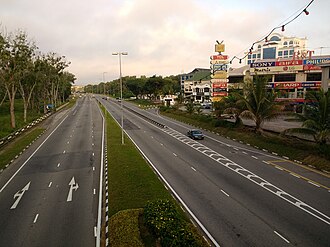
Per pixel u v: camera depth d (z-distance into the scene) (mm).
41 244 14766
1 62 48969
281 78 69688
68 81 143375
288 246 14102
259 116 39375
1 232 16031
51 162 30359
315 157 28094
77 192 21781
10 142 40750
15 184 23734
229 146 37438
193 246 12312
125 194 20281
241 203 19188
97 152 34750
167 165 28469
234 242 14539
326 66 44469
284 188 21781
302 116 28562
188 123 61375
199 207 18641
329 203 19000
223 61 66500
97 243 14688
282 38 142500
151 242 13523
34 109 83938
